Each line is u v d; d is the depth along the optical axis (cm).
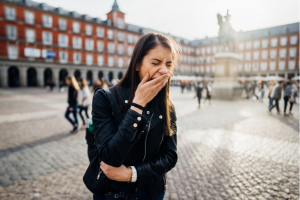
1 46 2941
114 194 81
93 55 3928
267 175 290
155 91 70
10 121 695
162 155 88
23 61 3103
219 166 325
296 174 292
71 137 500
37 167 326
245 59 5406
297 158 351
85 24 3797
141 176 76
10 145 436
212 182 275
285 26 4947
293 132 527
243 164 330
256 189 254
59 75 3784
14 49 3052
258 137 484
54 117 771
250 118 732
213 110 941
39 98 1552
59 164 338
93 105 80
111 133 74
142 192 84
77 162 347
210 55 6097
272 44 4997
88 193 251
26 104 1171
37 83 3272
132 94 79
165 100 86
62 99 1484
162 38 77
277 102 837
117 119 78
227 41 1474
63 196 243
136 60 78
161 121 83
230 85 1426
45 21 3328
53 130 570
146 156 82
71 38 3634
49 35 3388
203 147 417
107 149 69
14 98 1530
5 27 2961
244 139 469
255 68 5275
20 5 3048
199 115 807
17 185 268
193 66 6391
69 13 3734
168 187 265
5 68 2961
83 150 407
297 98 1600
